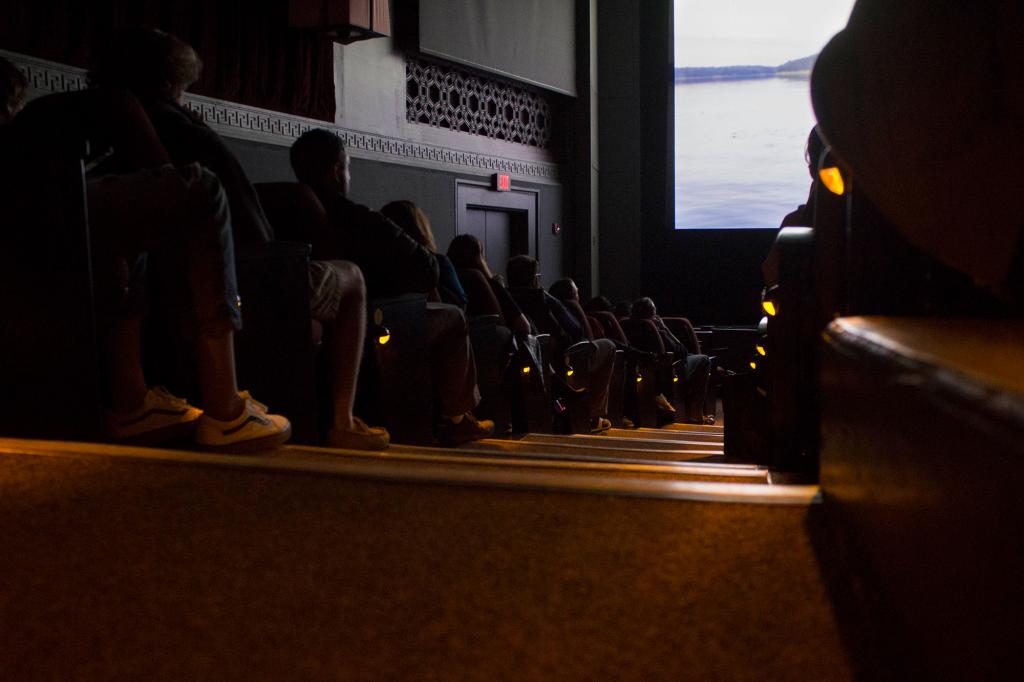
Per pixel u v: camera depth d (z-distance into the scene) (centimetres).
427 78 1052
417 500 161
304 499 162
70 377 211
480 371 440
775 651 99
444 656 99
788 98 1358
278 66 812
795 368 228
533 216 1259
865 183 130
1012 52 113
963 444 59
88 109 215
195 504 158
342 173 349
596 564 127
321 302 276
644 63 1377
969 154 116
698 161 1383
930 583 69
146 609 113
